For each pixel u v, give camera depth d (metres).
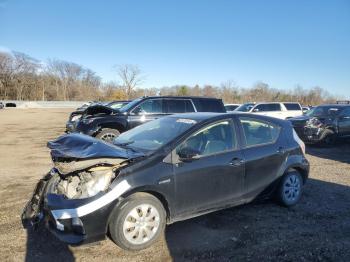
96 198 4.02
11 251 4.19
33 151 11.89
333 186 7.07
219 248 4.30
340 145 13.56
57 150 4.33
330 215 5.41
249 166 5.21
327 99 63.84
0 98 99.38
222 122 5.20
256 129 5.55
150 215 4.34
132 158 4.30
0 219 5.18
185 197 4.62
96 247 4.30
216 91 72.19
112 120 10.95
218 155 4.96
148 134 5.18
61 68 104.50
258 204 5.85
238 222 5.09
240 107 22.23
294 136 6.03
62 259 4.01
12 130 19.86
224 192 4.99
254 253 4.18
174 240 4.50
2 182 7.35
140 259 4.03
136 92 79.44
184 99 11.79
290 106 22.02
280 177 5.61
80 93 103.44
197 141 4.87
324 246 4.38
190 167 4.64
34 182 7.36
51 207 4.04
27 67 102.00
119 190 4.10
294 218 5.27
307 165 6.00
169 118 5.59
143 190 4.28
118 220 4.12
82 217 3.94
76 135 4.82
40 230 4.74
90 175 4.14
